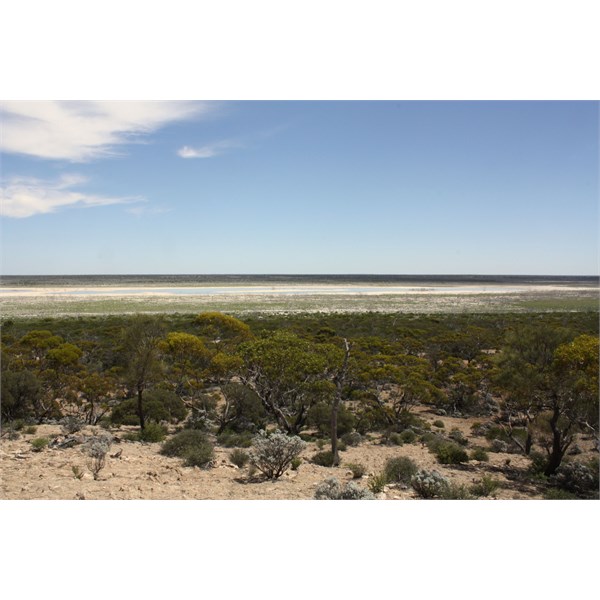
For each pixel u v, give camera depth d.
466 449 17.97
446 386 26.31
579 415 14.63
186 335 21.86
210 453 13.15
